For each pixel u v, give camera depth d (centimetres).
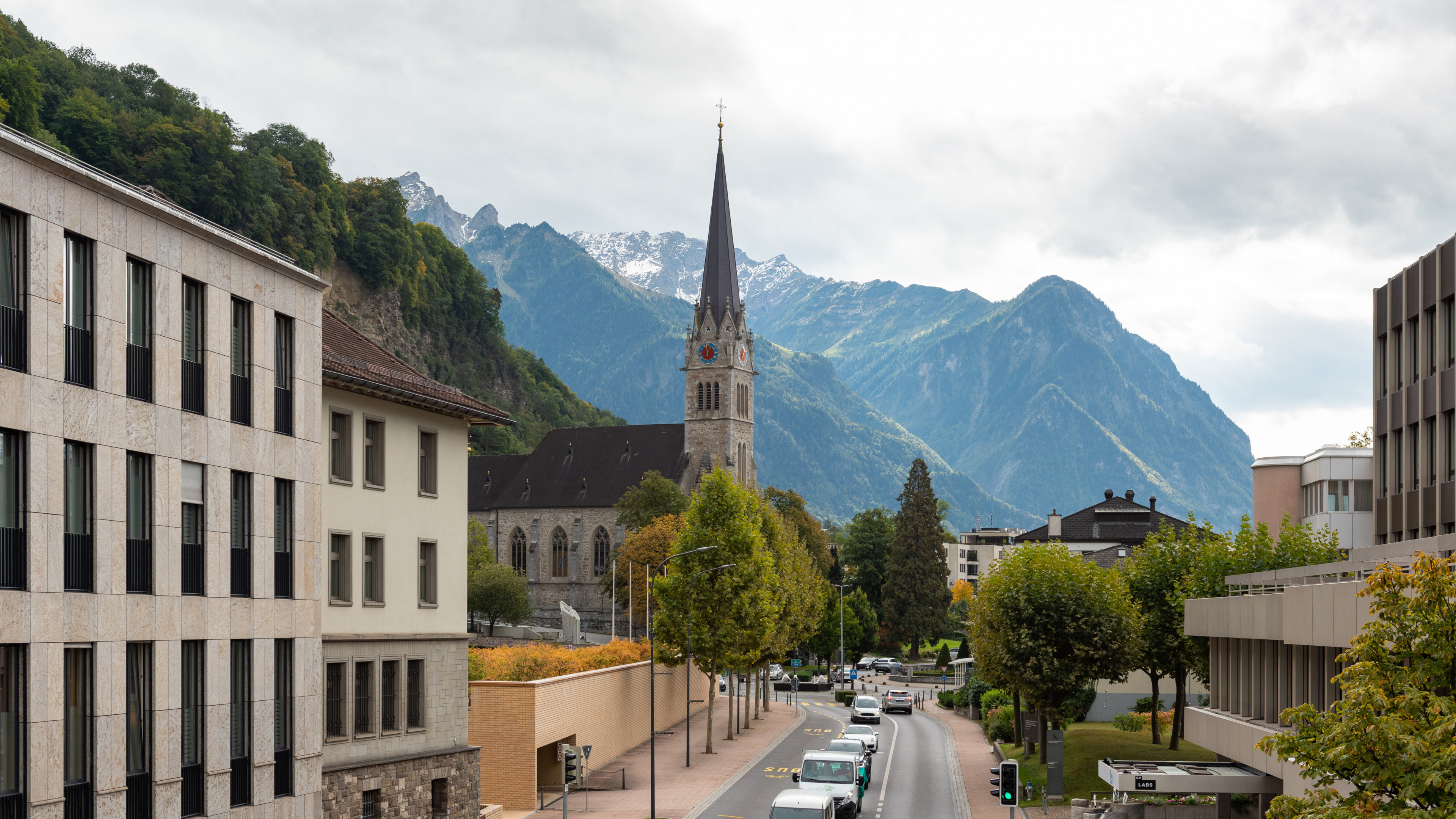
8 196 2261
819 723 8775
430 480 4184
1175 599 5434
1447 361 4369
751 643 7050
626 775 6006
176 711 2702
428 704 4047
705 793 5453
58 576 2366
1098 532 13950
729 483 7156
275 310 3153
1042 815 4778
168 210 2703
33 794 2278
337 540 3647
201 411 2838
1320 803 1764
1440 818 1545
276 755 3105
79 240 2477
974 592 18538
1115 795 4294
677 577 7062
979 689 9212
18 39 15888
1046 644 5431
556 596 16188
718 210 16525
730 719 7625
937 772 6156
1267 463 8119
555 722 5425
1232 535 5625
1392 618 1831
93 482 2475
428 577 4162
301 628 3225
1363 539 7325
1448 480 4328
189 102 18375
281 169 19425
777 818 3897
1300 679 3244
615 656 7369
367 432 3838
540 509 16350
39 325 2333
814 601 9581
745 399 16550
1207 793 3934
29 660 2284
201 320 2853
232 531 2953
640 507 14188
